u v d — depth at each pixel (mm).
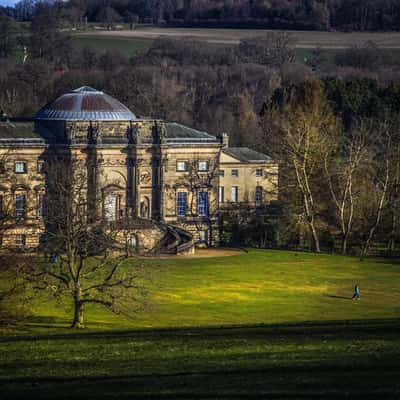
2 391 121562
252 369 132500
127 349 155625
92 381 127438
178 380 125812
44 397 116875
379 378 121875
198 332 176625
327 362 135375
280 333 169125
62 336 177000
